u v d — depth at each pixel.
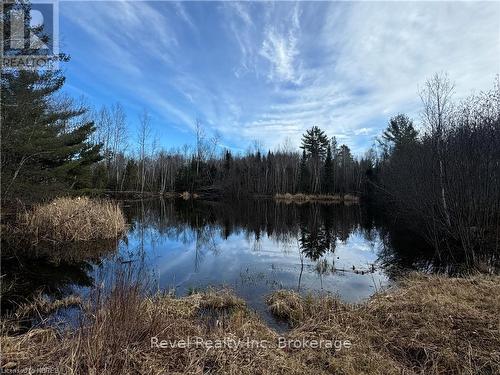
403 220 20.84
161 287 7.91
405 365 4.00
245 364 3.81
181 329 4.62
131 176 45.97
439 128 12.89
